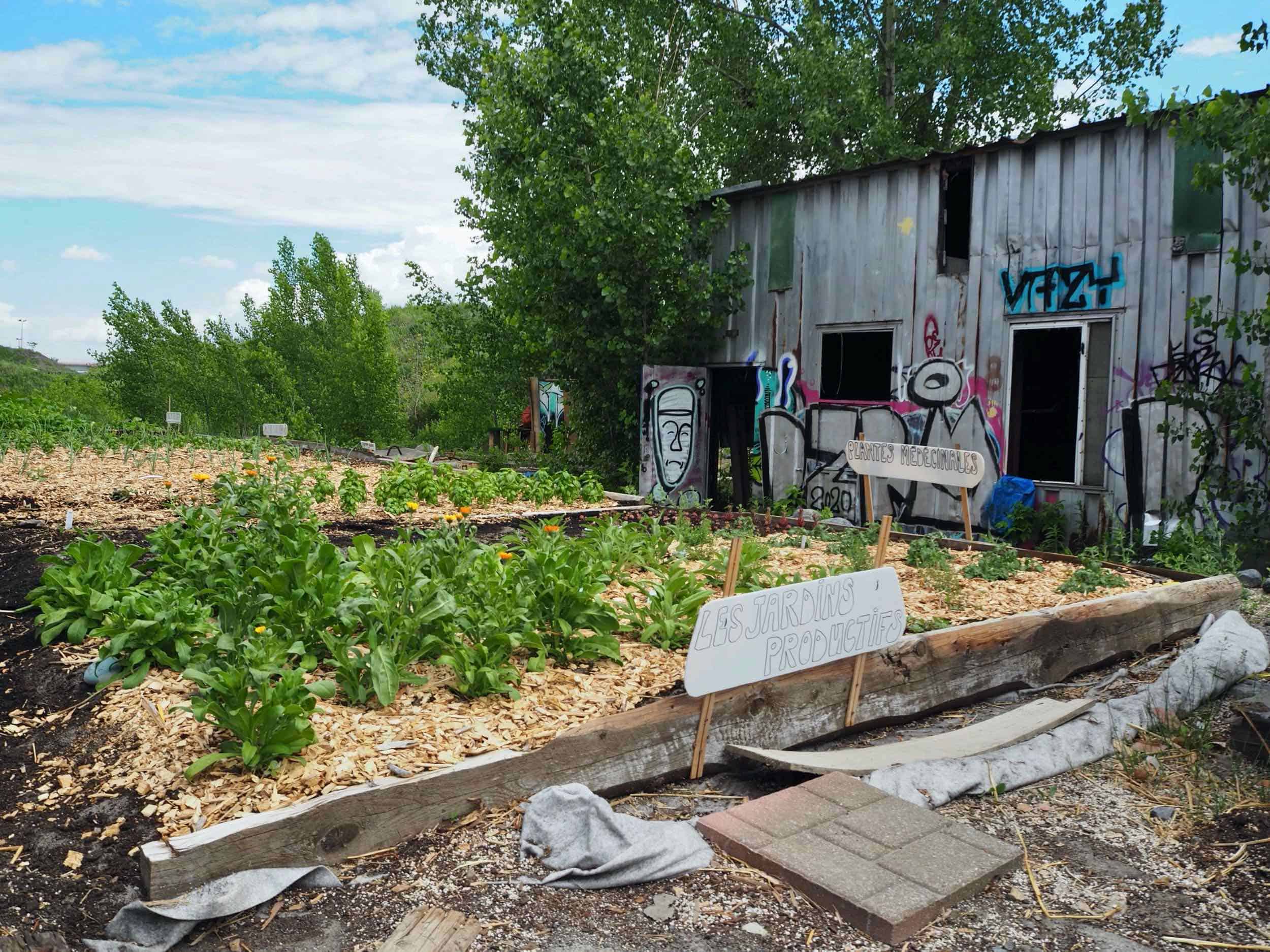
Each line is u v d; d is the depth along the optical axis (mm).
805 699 4426
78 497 9750
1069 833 3691
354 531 8547
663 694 4371
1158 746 4531
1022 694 5441
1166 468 8953
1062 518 9602
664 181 13016
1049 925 3006
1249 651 5320
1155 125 8508
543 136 13305
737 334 13359
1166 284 8883
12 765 3699
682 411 13688
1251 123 7469
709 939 2854
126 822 3229
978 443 10438
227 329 25641
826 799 3676
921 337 10969
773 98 19297
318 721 3783
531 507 10531
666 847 3230
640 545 7016
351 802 3143
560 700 4211
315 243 28312
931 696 5000
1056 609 5703
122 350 25203
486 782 3441
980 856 3301
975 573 7117
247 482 8625
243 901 2828
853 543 7605
